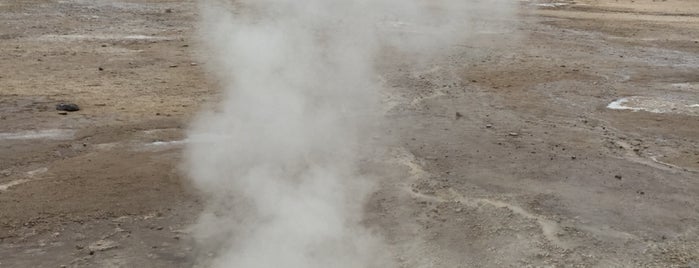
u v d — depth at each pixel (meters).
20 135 9.08
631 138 9.55
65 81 12.14
